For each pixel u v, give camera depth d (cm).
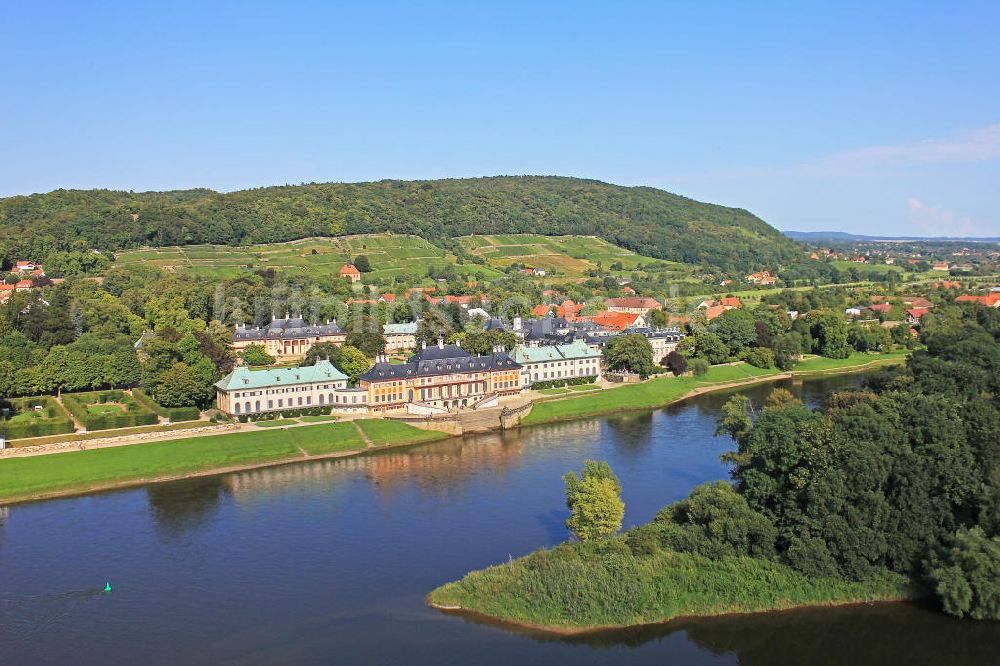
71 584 15550
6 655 13038
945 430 15825
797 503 15700
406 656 13000
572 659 13000
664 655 13188
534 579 14675
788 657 13150
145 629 13862
